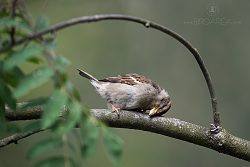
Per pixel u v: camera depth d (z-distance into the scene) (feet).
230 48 53.36
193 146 50.90
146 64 52.01
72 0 46.03
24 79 11.54
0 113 13.48
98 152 45.93
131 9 52.42
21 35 13.05
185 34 53.11
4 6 13.48
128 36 52.49
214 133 22.33
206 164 51.26
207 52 53.42
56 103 11.51
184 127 22.57
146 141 50.55
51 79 11.61
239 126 52.19
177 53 53.11
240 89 52.80
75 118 11.55
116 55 51.31
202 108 52.06
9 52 12.60
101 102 47.98
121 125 22.43
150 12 52.80
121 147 11.39
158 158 49.98
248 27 53.06
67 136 11.53
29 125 12.50
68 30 51.06
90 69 49.75
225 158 50.85
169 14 52.95
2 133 13.48
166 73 52.65
